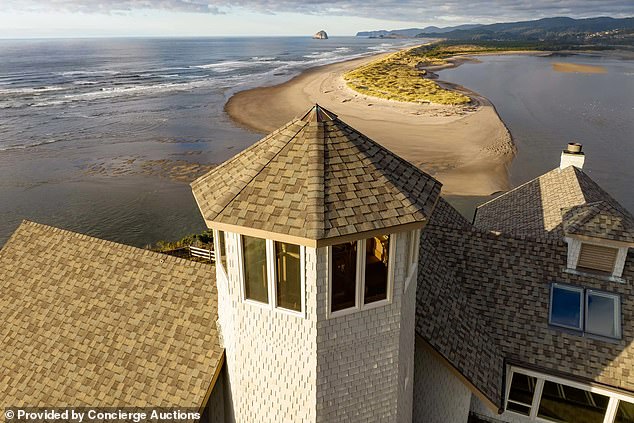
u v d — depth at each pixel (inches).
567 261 525.3
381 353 366.9
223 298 392.8
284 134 362.9
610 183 1833.2
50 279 518.6
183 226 1444.4
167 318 455.2
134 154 2144.4
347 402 366.6
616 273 504.1
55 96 3651.6
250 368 378.0
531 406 497.0
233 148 2251.5
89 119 2829.7
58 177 1849.2
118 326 461.4
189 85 4389.8
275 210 308.8
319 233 287.3
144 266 503.2
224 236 346.6
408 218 315.3
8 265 543.8
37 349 462.9
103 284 498.9
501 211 872.3
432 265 529.7
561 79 4817.9
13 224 1470.2
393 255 339.9
